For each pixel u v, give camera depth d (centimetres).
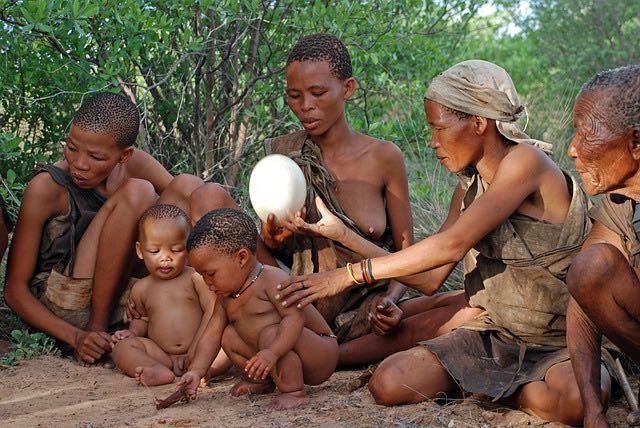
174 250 424
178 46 589
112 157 432
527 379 340
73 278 443
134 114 437
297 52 423
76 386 398
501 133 362
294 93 423
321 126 424
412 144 686
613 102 285
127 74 564
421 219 580
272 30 608
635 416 309
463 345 359
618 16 1050
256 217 586
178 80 598
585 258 296
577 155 295
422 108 667
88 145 424
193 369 376
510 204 353
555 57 1060
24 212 441
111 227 436
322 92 418
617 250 299
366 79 648
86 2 493
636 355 312
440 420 334
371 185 438
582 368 313
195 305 428
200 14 577
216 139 623
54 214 446
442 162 368
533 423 333
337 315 430
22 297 445
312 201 424
